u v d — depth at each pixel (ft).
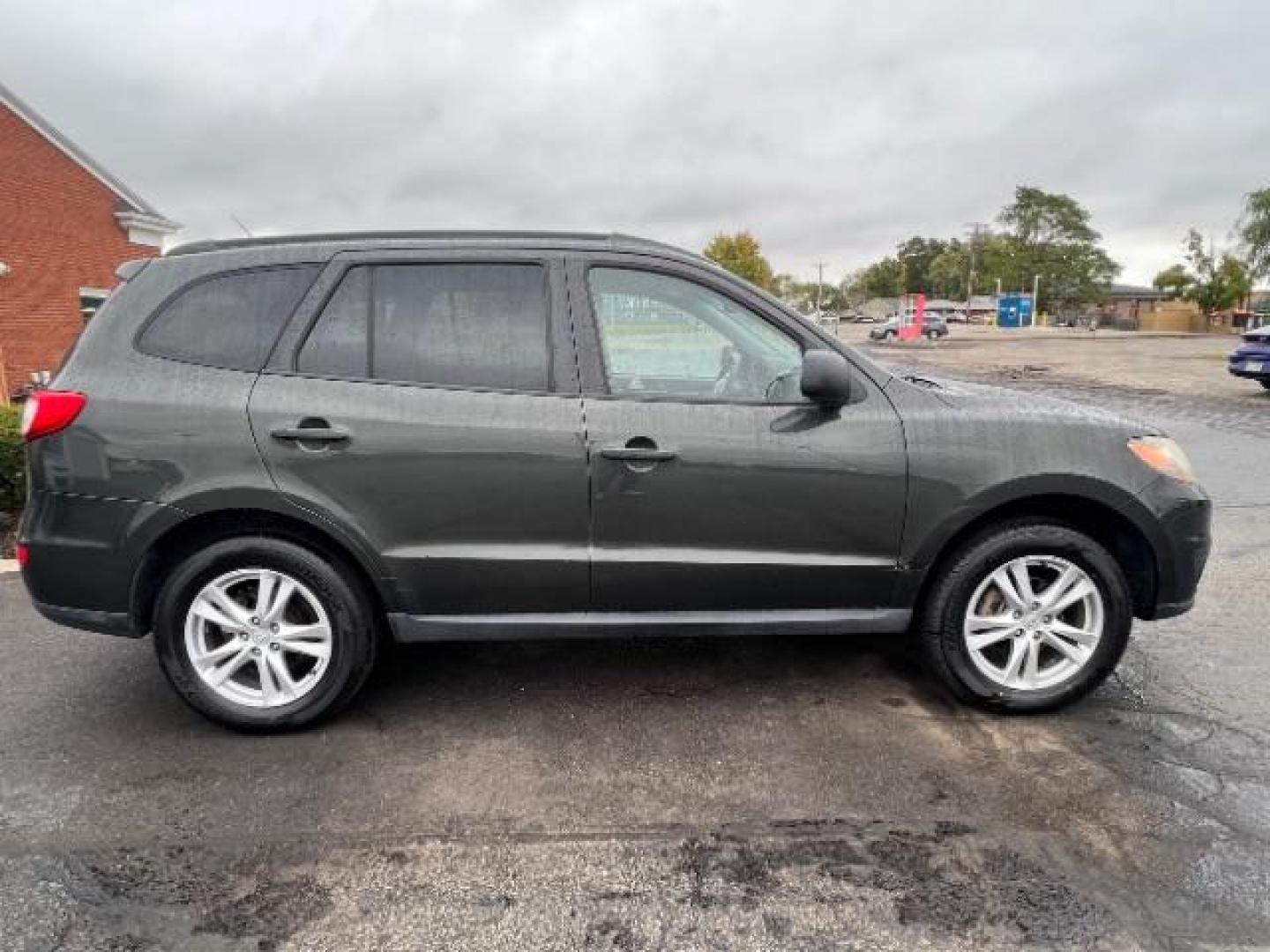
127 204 69.82
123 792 9.21
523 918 7.31
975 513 10.24
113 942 7.02
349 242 10.33
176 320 10.06
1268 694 11.55
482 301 10.20
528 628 10.42
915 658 12.66
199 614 10.17
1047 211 304.09
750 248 215.10
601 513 10.06
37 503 9.89
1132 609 10.82
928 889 7.64
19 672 12.30
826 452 10.09
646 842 8.34
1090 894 7.57
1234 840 8.33
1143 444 10.55
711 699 11.41
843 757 9.89
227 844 8.30
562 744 10.23
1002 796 9.09
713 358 10.48
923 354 102.63
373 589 10.50
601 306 10.33
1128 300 321.93
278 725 10.36
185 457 9.69
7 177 58.65
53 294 62.69
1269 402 46.44
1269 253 133.49
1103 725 10.63
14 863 8.02
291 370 9.93
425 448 9.82
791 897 7.55
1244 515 21.57
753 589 10.41
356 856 8.13
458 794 9.18
